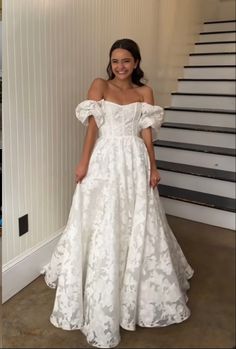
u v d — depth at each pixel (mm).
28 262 1911
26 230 1868
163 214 1791
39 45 1758
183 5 3682
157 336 1572
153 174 1686
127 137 1612
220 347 1513
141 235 1567
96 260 1557
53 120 1948
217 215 2625
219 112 3211
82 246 1633
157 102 3408
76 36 2037
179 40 3711
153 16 3064
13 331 1603
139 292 1604
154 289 1609
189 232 2537
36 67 1761
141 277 1601
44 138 1899
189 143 3172
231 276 1992
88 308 1577
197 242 2396
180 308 1641
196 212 2703
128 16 2621
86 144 1651
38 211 1942
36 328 1625
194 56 3971
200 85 3680
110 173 1577
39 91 1809
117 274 1529
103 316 1504
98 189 1610
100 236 1562
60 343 1542
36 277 1998
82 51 2113
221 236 2482
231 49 3902
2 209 1687
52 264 1897
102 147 1610
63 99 2004
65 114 2041
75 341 1553
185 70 3893
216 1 4660
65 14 1917
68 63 2000
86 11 2098
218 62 3855
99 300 1520
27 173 1812
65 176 2127
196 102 3574
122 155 1588
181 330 1603
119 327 1585
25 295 1852
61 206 2139
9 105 1629
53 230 2102
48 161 1958
